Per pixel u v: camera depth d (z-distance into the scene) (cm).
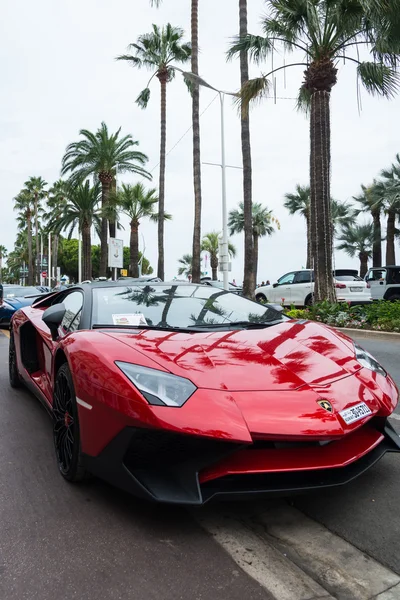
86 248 3228
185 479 223
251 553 216
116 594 188
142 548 219
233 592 190
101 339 274
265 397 234
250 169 1722
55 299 466
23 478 296
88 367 254
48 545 222
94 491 277
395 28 1020
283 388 242
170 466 229
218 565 207
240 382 241
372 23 1045
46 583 195
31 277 6962
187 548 220
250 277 1753
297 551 219
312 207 1320
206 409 221
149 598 186
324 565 208
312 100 1230
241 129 1714
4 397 501
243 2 1611
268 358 270
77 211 3228
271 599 186
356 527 238
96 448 244
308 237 4394
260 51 1183
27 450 345
